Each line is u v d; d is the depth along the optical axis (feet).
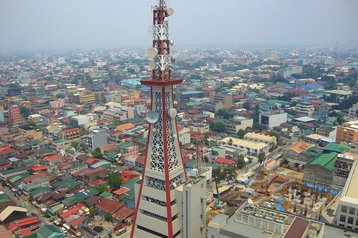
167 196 305.32
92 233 430.61
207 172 584.40
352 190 415.44
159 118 306.35
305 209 466.29
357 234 323.37
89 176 606.55
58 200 527.40
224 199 527.81
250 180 619.26
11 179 598.34
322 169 583.58
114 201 508.53
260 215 294.25
